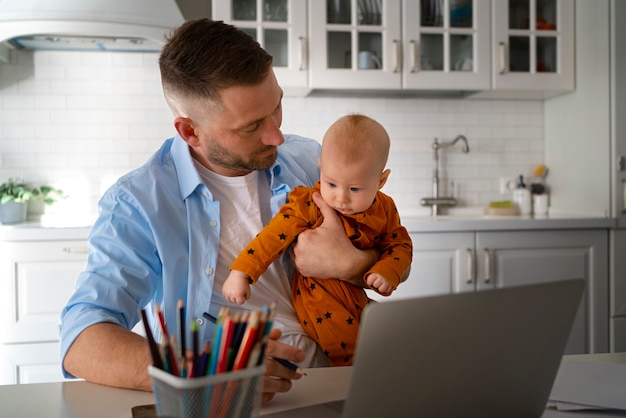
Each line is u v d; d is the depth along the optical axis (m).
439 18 3.01
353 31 2.93
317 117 3.24
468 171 3.38
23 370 2.54
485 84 3.04
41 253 2.54
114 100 3.08
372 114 3.29
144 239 1.24
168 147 1.39
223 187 1.34
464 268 2.74
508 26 3.05
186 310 1.23
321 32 2.89
